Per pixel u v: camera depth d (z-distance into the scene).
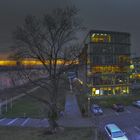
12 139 24.47
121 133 30.06
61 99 70.50
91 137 27.34
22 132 28.25
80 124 43.91
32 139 24.73
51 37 30.69
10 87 84.69
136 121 46.03
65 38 31.19
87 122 45.91
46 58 31.08
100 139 28.00
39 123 45.56
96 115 52.75
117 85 81.56
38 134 27.22
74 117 50.66
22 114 54.56
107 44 80.62
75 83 110.00
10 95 80.62
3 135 26.41
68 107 61.62
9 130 29.61
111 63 81.12
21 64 31.45
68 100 71.69
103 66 80.31
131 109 59.75
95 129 33.41
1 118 51.78
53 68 31.56
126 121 46.41
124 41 82.75
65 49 32.06
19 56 30.69
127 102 68.88
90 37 79.25
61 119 48.78
